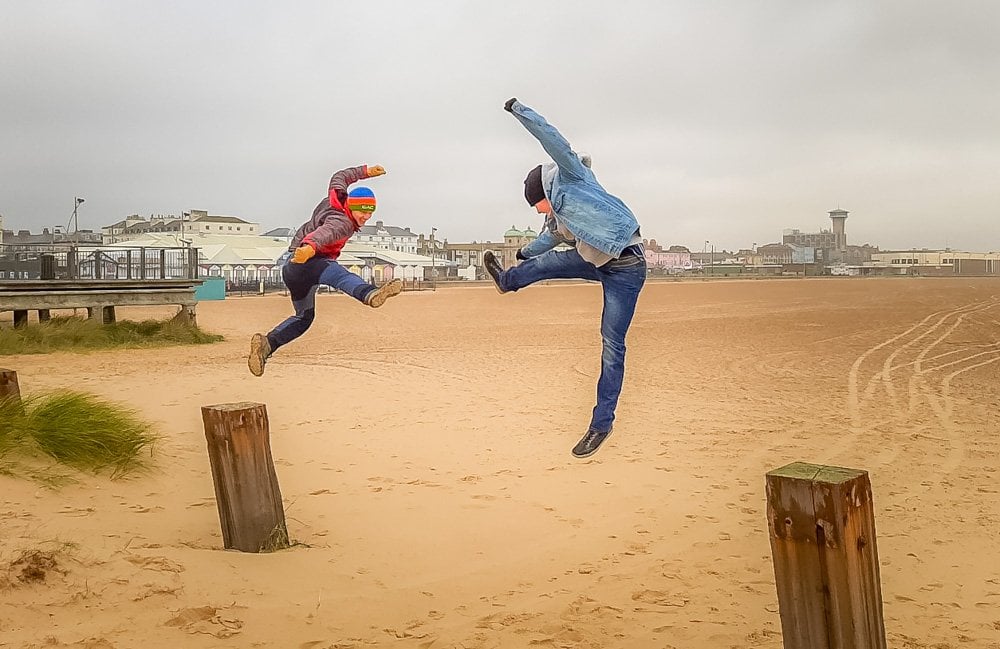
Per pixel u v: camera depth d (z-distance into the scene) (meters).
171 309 40.06
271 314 35.66
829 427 11.19
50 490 6.36
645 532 6.80
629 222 4.66
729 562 6.14
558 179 4.77
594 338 23.73
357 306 41.91
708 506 7.54
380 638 4.64
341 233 4.50
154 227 132.88
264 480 5.78
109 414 7.74
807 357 19.23
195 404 11.88
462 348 20.92
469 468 8.75
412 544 6.32
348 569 5.63
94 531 5.61
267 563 5.46
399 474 8.44
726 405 12.83
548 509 7.36
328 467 8.65
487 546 6.37
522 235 132.25
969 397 13.80
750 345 21.83
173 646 4.25
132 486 7.01
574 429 10.84
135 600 4.63
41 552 4.84
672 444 10.05
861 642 3.04
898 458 9.45
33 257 29.48
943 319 31.23
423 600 5.24
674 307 39.44
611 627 4.95
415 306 41.66
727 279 105.50
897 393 14.13
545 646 4.66
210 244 85.50
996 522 7.14
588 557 6.20
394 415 11.60
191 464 8.11
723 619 5.12
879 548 6.48
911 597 5.54
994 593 5.63
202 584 4.95
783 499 3.13
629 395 13.73
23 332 19.84
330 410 11.87
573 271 4.89
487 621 4.96
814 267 149.00
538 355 19.36
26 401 7.63
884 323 29.27
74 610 4.45
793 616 3.14
